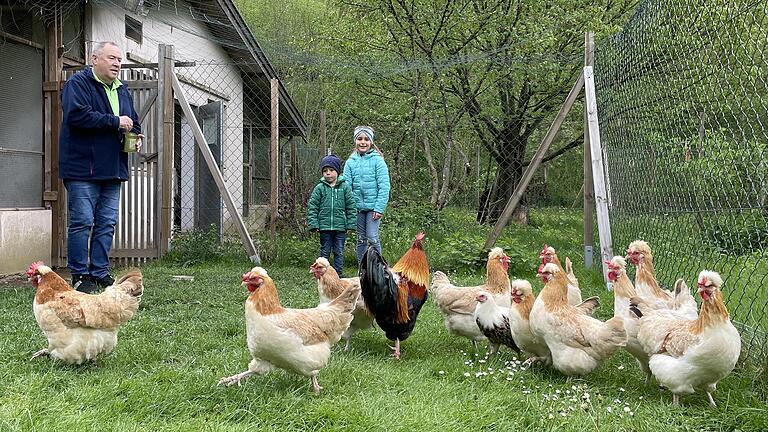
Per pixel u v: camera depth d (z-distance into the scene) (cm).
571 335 439
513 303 490
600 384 446
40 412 346
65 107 662
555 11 1305
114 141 692
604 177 840
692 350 379
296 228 1227
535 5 1301
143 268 941
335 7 1596
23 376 405
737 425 365
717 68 518
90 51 1038
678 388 393
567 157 2453
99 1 1039
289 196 1286
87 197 682
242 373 403
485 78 1345
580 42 1348
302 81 2206
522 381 446
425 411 371
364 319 536
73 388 388
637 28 715
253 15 2620
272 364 398
